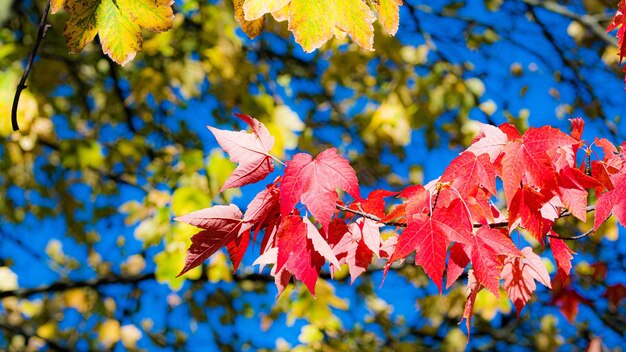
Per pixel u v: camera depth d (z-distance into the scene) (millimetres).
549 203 1674
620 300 4805
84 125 4836
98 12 1274
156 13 1283
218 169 3740
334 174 1465
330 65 4668
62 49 4301
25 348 4957
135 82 4359
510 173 1571
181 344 5609
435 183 1615
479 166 1553
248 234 1570
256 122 1547
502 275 1807
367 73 4891
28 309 5195
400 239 1503
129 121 4836
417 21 4938
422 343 5676
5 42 4078
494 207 1771
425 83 4305
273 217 1573
